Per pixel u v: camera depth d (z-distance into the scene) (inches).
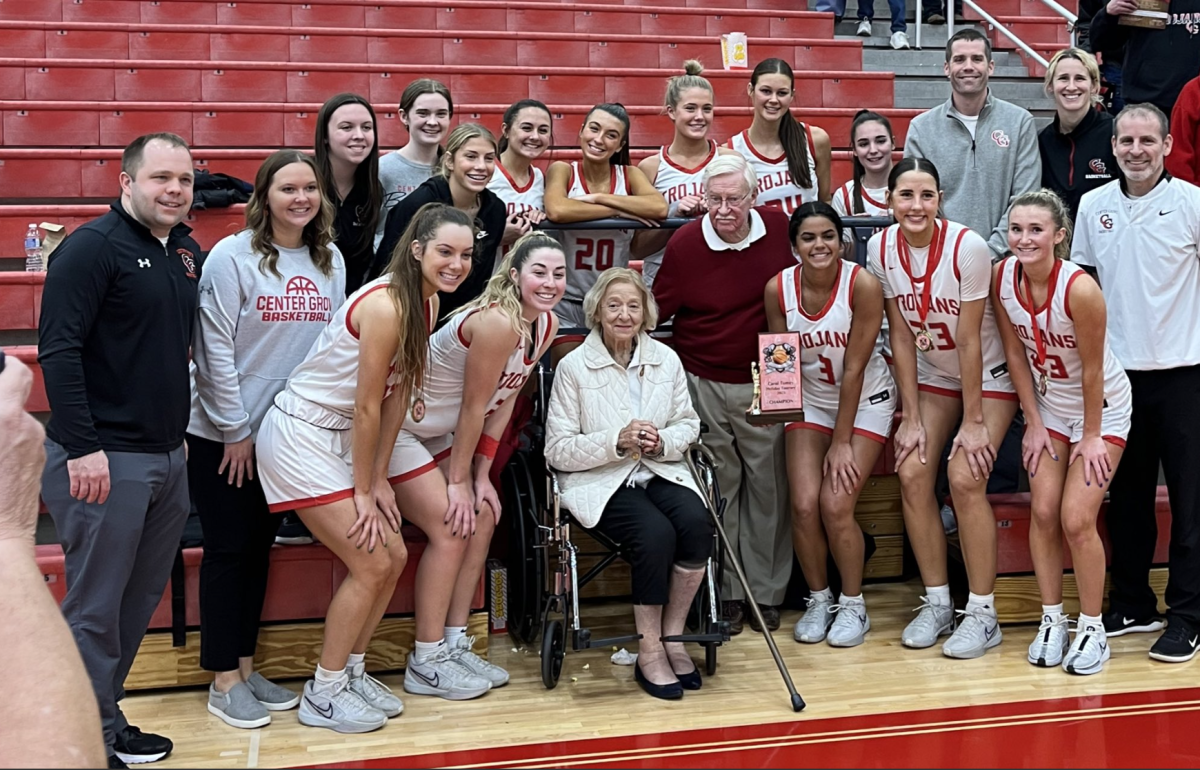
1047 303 131.3
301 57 269.4
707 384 148.5
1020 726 115.0
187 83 246.2
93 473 100.0
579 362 134.4
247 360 118.7
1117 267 140.1
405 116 153.9
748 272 144.0
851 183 175.3
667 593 127.4
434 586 125.4
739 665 136.5
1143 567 145.6
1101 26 187.0
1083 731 113.3
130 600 109.3
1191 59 179.9
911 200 133.1
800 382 134.8
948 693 125.8
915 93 284.5
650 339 138.3
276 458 114.1
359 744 112.6
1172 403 137.2
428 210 113.6
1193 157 157.2
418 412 123.6
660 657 127.0
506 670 135.0
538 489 141.8
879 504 164.2
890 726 115.4
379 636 132.3
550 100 265.6
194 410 118.2
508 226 143.5
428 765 106.4
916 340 140.9
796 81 269.6
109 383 103.4
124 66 242.4
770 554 149.6
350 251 135.6
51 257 102.6
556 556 151.7
